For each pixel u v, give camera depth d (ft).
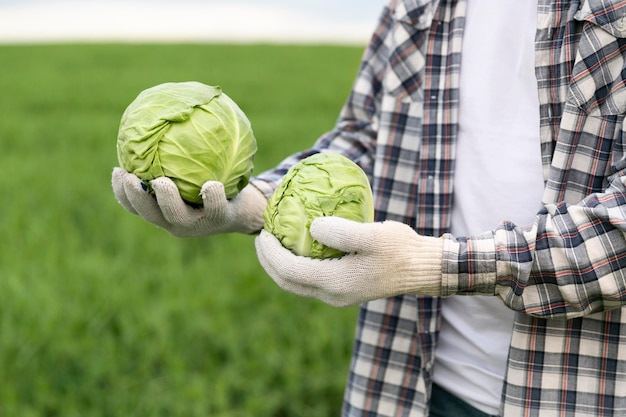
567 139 6.77
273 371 15.92
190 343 17.07
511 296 6.46
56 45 121.80
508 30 7.49
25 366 15.72
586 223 6.23
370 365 8.36
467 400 7.80
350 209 6.79
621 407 6.86
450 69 7.73
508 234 6.42
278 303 18.99
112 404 14.60
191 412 14.35
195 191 6.95
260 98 69.31
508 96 7.45
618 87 6.55
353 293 6.32
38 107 62.49
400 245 6.28
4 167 35.73
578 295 6.31
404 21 8.02
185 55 107.04
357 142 8.81
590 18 6.59
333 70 95.66
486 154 7.49
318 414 14.73
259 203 7.73
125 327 17.12
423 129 7.84
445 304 7.90
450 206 7.77
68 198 30.58
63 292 19.29
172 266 21.40
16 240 24.03
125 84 77.97
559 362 6.95
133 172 6.95
